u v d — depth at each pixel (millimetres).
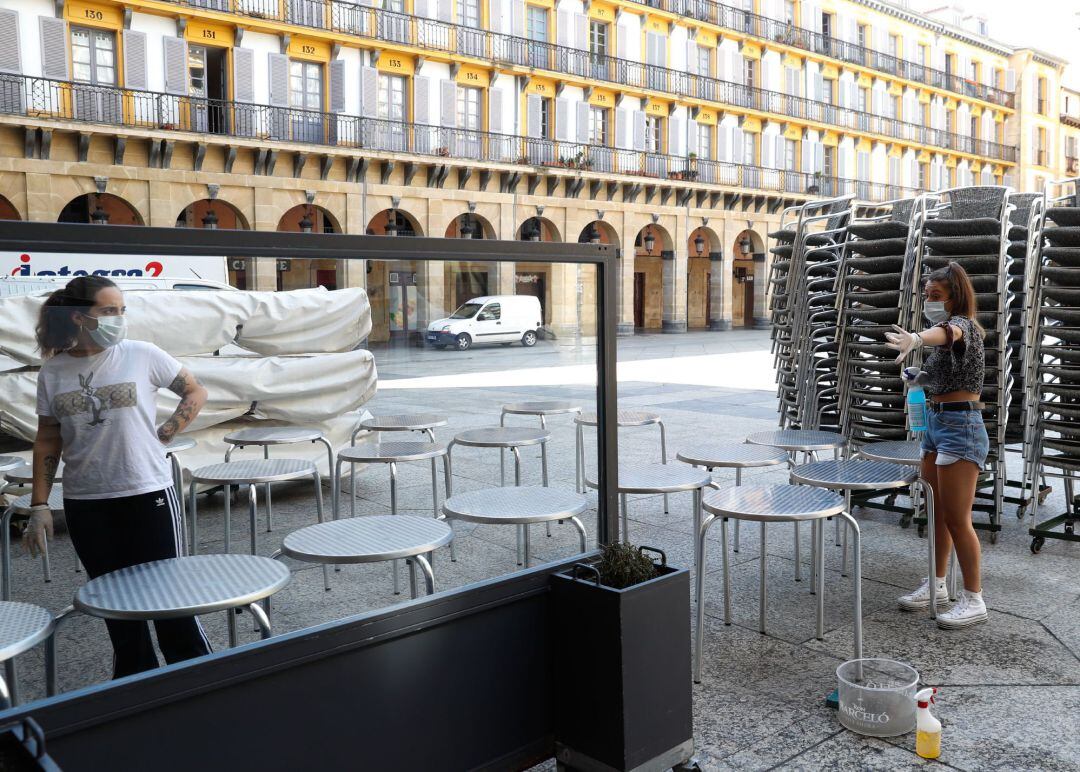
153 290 2402
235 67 26406
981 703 3457
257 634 2373
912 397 4453
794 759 3068
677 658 2832
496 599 2723
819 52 42562
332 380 2639
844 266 6438
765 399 13086
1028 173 54500
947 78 49844
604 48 35719
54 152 23422
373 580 2580
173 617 2252
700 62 38656
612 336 3115
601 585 2746
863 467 4535
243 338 2555
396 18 29344
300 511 2705
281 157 27281
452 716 2660
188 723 2160
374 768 2480
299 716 2348
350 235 2514
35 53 23047
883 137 45875
